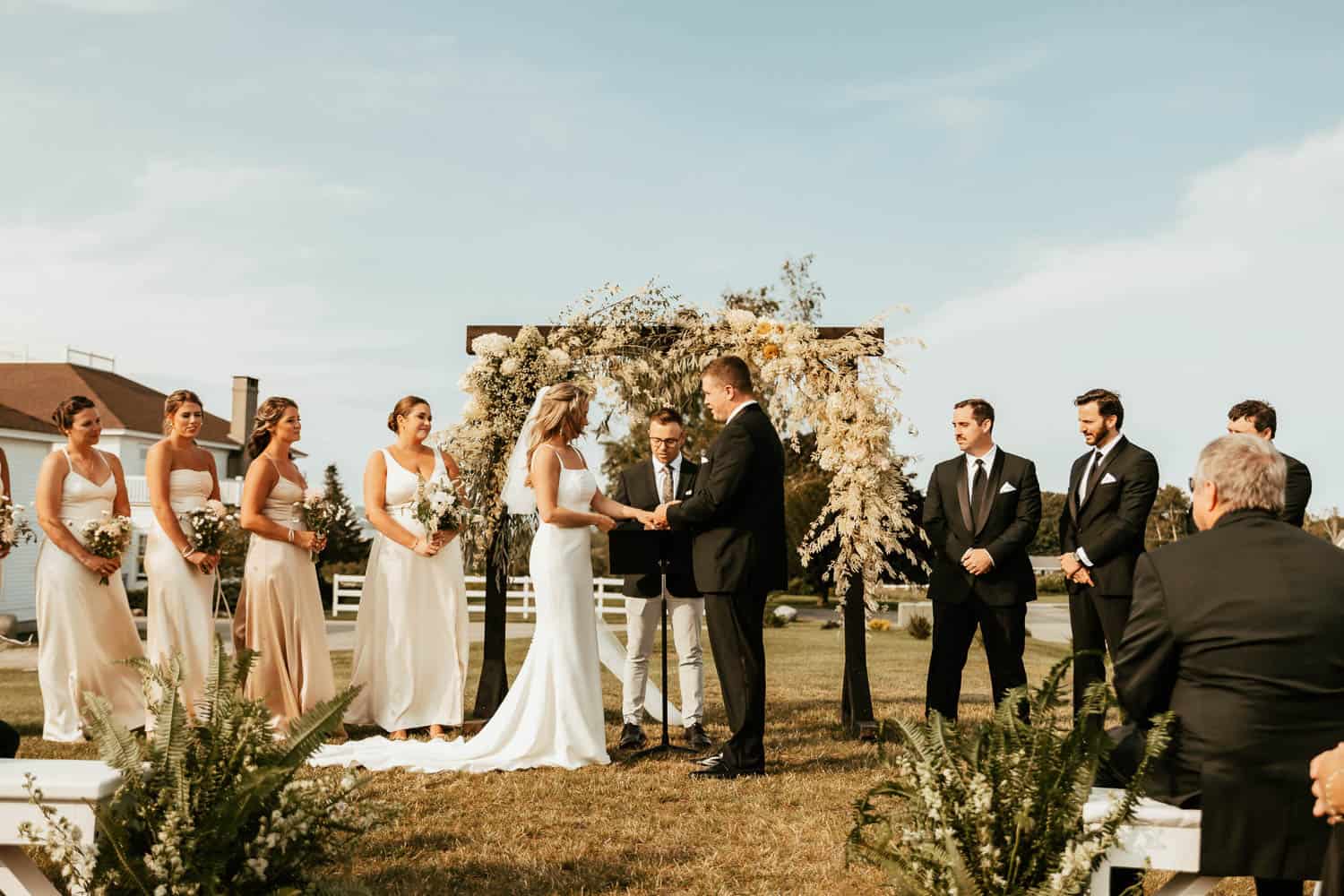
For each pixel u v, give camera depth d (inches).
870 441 248.7
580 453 231.3
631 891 134.8
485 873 141.0
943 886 102.0
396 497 245.1
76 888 102.4
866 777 201.0
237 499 1296.8
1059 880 97.7
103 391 1257.4
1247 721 100.9
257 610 238.5
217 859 100.8
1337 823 91.7
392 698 240.5
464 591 250.8
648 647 243.4
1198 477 114.2
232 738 110.0
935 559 227.0
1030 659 504.4
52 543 240.2
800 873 142.1
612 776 202.2
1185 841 102.3
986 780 103.3
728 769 202.7
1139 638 108.8
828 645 623.2
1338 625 100.8
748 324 262.8
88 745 231.8
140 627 810.2
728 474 197.0
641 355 270.8
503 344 262.8
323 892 105.5
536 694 215.9
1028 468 222.1
